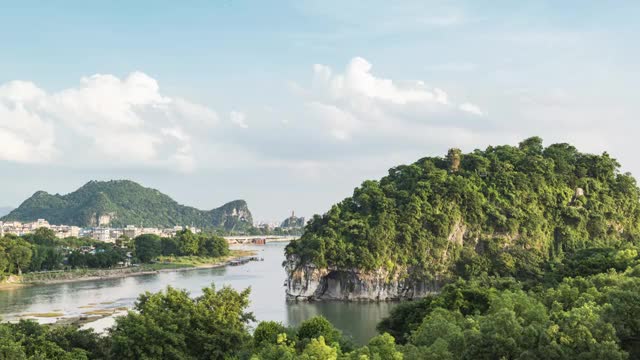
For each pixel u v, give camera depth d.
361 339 121.75
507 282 113.25
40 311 160.75
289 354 51.72
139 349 67.12
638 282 65.88
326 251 197.75
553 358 48.44
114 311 160.00
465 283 106.50
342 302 192.12
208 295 79.06
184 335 71.31
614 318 52.81
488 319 57.50
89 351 70.69
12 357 59.16
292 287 195.62
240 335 72.31
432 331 60.03
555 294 73.94
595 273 103.56
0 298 188.62
